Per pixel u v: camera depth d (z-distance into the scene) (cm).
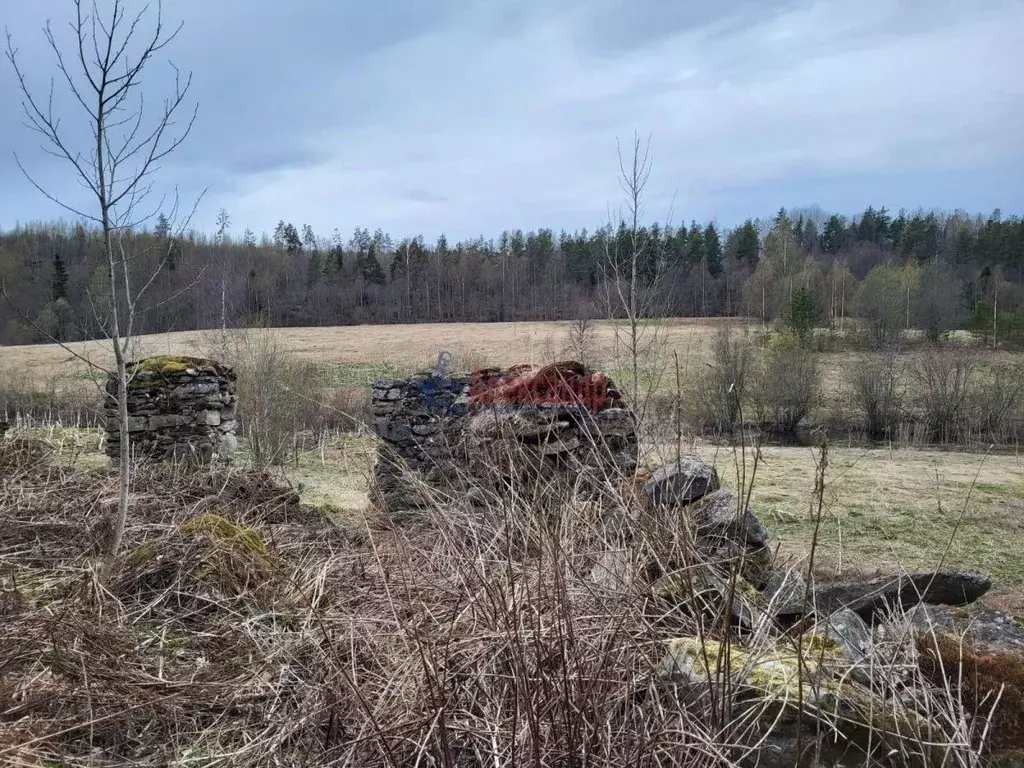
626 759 245
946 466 1705
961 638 300
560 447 603
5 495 616
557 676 273
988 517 1146
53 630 370
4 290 634
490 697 279
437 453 716
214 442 928
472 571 324
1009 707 282
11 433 934
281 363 1681
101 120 467
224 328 1800
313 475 1173
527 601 296
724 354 1502
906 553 926
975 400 2123
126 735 315
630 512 369
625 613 291
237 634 398
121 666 355
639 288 1511
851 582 461
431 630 317
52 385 1981
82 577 457
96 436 1155
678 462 387
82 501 616
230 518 617
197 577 448
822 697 263
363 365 2645
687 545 348
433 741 262
